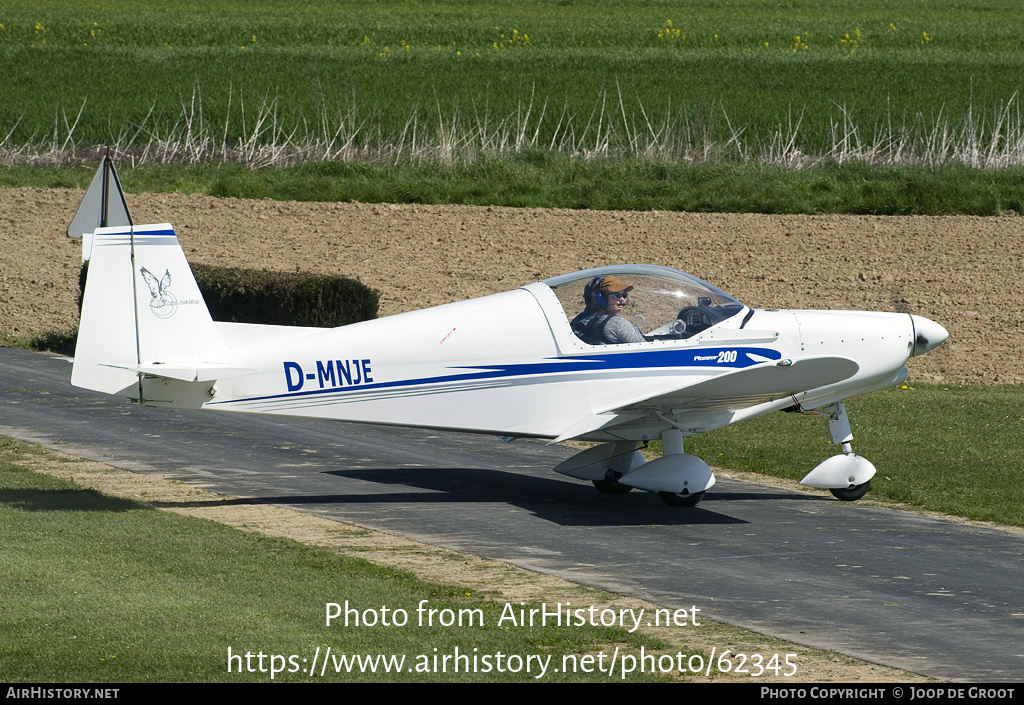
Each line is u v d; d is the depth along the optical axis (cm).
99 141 11369
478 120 11756
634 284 3378
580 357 3291
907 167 10225
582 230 8531
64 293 6956
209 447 4022
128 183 9606
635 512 3297
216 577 2458
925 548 2956
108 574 2441
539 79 14925
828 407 3600
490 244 8100
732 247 8062
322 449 4075
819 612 2395
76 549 2627
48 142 11206
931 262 7725
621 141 11319
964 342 6147
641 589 2531
